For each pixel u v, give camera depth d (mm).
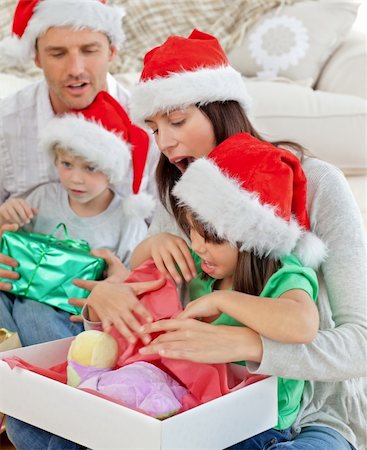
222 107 1441
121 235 2014
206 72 1428
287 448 1232
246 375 1284
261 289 1284
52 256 1821
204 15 3211
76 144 1883
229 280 1391
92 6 1892
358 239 1344
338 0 3217
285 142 1469
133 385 1201
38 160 2070
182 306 1465
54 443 1298
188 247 1434
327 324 1360
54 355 1389
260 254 1261
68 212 2008
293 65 3068
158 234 1485
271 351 1188
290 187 1263
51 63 1926
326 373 1226
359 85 3027
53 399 1187
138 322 1330
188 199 1263
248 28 3180
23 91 2098
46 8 1889
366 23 3436
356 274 1316
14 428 1356
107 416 1114
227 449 1265
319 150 2719
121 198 2062
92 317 1422
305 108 2736
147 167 2102
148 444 1062
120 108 2006
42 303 1798
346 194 1382
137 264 1498
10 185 2094
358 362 1250
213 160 1291
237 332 1203
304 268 1258
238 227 1226
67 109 2053
